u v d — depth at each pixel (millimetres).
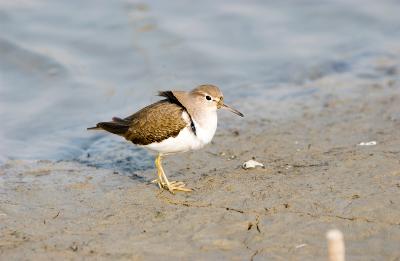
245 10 24531
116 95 19328
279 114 17375
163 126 12258
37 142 16422
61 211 11961
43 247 10570
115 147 15695
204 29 23125
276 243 10461
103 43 22000
